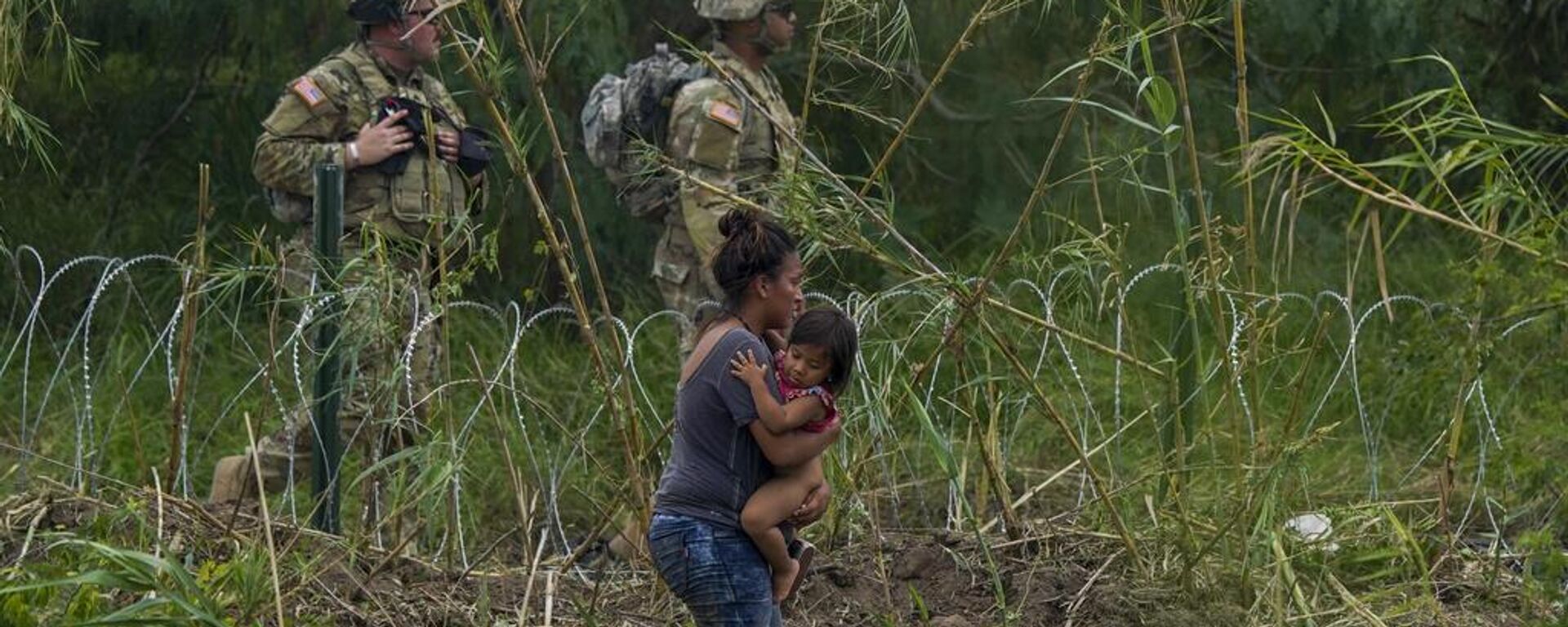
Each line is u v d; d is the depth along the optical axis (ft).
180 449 20.63
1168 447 20.25
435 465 17.40
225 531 18.67
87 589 15.90
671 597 18.81
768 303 14.38
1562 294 15.84
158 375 27.63
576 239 29.76
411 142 21.11
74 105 31.81
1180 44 31.96
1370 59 31.27
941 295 18.13
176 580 15.93
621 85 21.93
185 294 19.17
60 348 28.71
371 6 21.16
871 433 19.34
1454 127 17.15
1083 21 30.12
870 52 28.45
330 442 20.01
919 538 20.01
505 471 24.41
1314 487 23.38
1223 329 17.58
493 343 28.50
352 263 18.12
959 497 17.38
